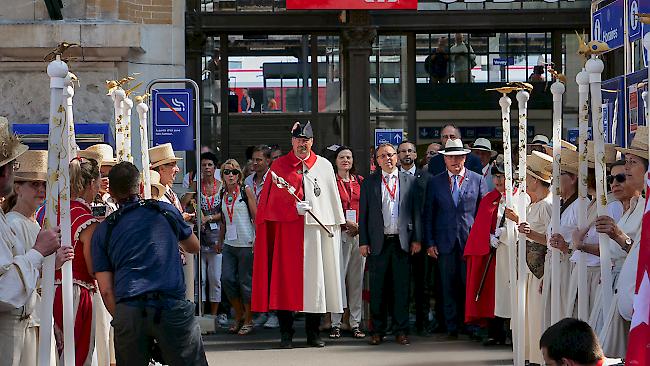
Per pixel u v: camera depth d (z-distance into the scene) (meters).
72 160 9.55
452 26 19.94
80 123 17.61
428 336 15.39
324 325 16.06
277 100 20.28
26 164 8.62
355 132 19.97
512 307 11.81
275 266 14.47
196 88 15.81
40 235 7.66
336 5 18.88
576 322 6.30
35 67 17.70
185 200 15.83
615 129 14.80
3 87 17.73
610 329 8.76
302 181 14.57
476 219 14.43
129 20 18.39
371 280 14.72
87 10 18.03
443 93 20.53
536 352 12.02
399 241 14.66
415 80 20.36
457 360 13.27
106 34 17.53
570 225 10.99
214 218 16.58
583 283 9.50
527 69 20.73
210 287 16.69
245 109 20.27
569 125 20.81
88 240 9.37
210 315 16.53
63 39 17.45
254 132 20.27
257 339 15.34
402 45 20.30
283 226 14.51
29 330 8.06
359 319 15.46
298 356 13.80
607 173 10.86
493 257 14.25
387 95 20.33
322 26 19.89
